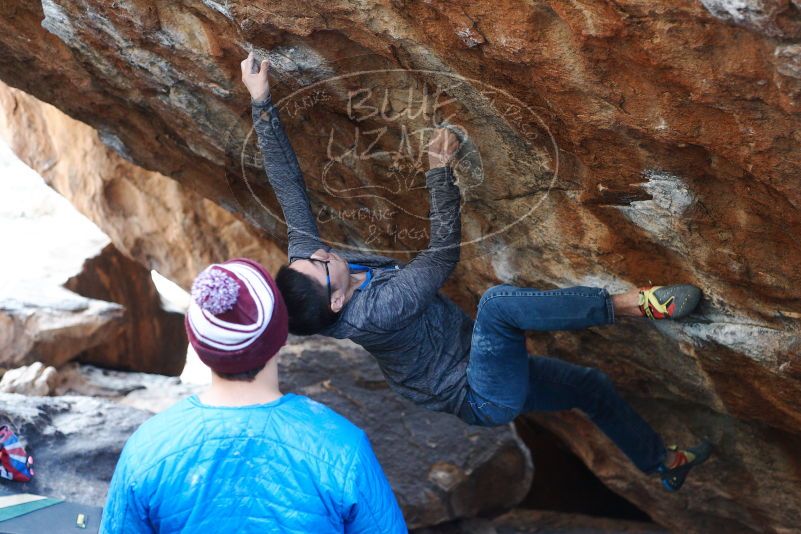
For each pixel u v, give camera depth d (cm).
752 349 270
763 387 297
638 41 182
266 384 179
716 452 393
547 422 509
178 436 170
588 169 239
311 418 174
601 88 201
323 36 238
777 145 188
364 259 259
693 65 180
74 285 689
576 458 637
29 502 343
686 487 430
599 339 357
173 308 802
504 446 504
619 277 278
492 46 205
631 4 174
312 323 240
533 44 198
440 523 512
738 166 207
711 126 195
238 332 170
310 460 170
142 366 750
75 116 400
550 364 302
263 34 243
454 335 272
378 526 174
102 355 685
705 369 314
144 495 170
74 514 341
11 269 691
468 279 350
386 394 511
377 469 176
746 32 169
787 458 371
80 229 791
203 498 168
